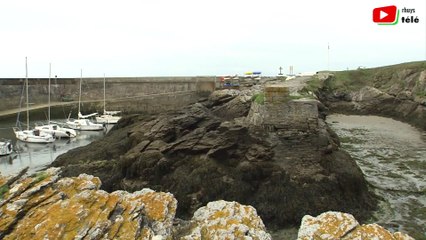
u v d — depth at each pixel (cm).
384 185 2005
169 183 1964
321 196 1770
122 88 5884
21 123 4916
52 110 5519
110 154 2562
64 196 1006
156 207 1036
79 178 1139
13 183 1093
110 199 980
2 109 5456
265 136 2053
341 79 5062
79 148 2953
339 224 942
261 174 1894
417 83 4094
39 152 3419
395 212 1706
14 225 869
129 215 925
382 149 2739
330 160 1931
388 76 4747
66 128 4384
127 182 2039
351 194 1808
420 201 1809
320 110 3198
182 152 2083
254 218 1073
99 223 854
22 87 5631
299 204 1745
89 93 5928
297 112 2033
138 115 3541
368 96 4512
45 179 1088
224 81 5559
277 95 2047
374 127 3597
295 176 1859
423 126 3484
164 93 5772
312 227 948
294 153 1969
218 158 2006
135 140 2500
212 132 2156
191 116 2444
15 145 3712
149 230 888
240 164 1944
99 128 4656
